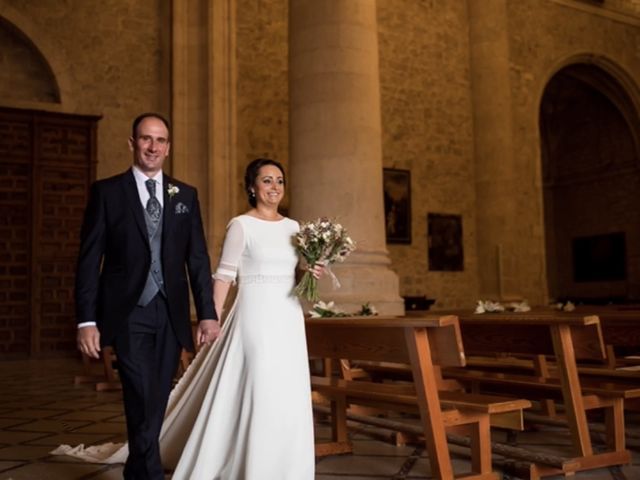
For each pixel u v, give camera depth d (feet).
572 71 69.51
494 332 16.28
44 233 41.65
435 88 56.95
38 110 41.55
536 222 60.39
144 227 10.22
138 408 9.93
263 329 11.19
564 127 81.00
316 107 25.39
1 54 42.01
